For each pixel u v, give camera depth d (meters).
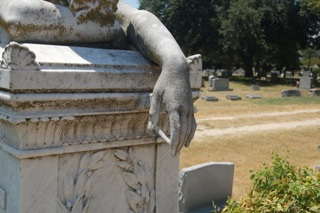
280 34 34.00
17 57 1.68
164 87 1.84
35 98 1.74
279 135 11.09
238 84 29.22
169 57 1.89
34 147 1.88
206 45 35.09
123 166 2.23
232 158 8.45
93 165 2.10
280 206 3.09
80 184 2.06
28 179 1.88
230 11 31.98
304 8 31.75
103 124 2.08
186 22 34.47
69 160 2.03
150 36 2.08
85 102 1.92
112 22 2.26
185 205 5.38
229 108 16.11
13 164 1.94
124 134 2.19
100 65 1.97
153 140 2.30
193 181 5.46
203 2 34.50
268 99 19.62
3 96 1.75
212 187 5.70
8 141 1.97
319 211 3.00
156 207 2.39
